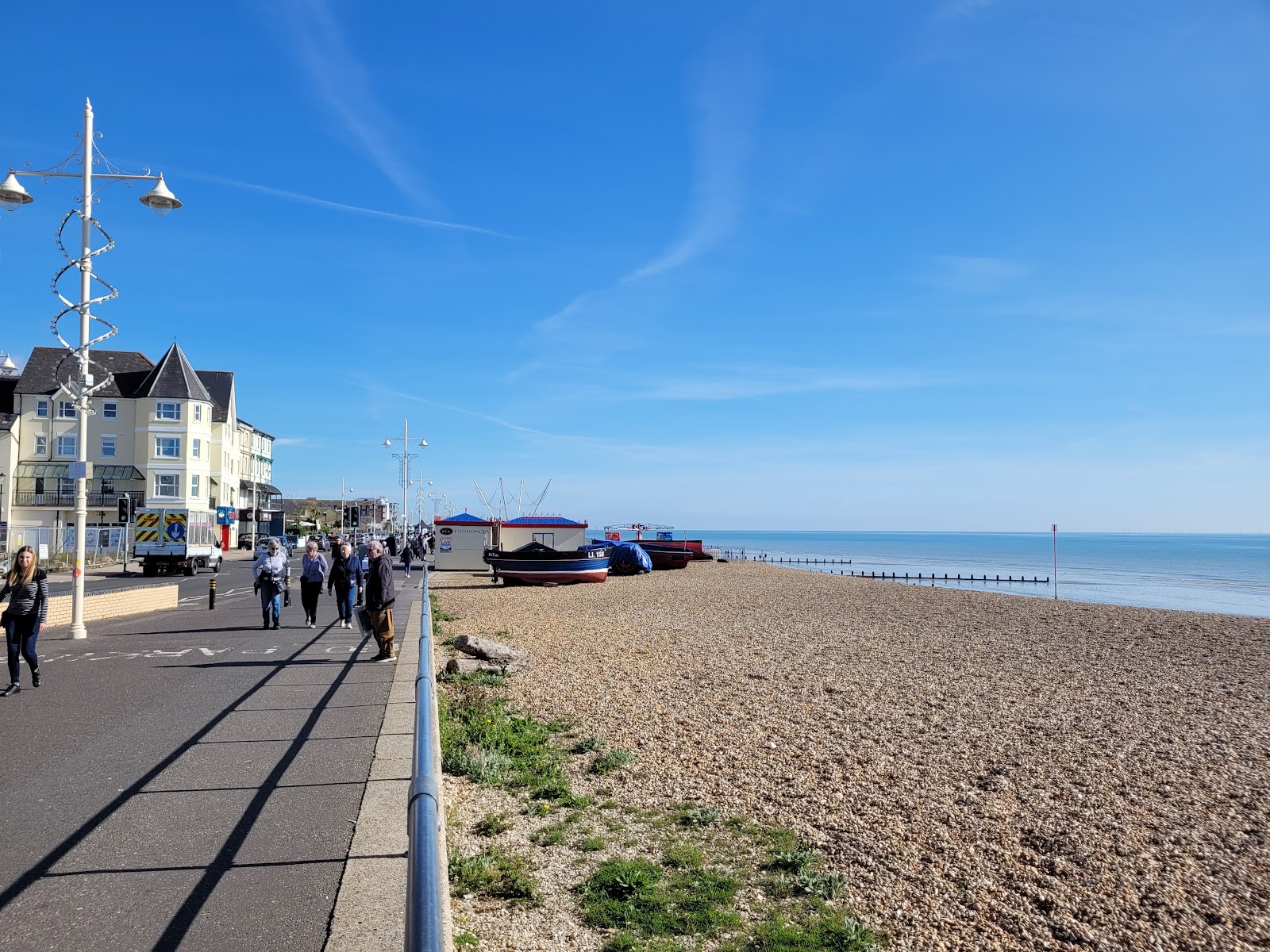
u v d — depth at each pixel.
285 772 7.11
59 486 54.53
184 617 19.94
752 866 6.47
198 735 8.34
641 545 57.44
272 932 4.35
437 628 19.34
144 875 5.03
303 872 5.09
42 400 55.78
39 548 39.78
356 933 4.29
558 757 9.17
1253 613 38.44
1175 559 116.88
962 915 5.70
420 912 2.39
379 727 8.76
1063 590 57.69
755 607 28.78
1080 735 10.79
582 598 31.25
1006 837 7.13
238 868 5.14
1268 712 12.36
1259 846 6.98
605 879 5.96
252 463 81.50
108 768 7.20
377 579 13.45
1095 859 6.65
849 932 5.34
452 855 6.36
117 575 37.56
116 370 59.34
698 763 9.20
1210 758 9.70
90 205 15.90
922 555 130.38
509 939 5.14
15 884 4.89
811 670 15.60
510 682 13.66
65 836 5.63
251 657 13.65
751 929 5.39
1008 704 12.82
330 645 15.20
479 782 8.17
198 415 57.91
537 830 7.03
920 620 25.27
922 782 8.63
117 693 10.49
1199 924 5.59
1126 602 45.38
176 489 56.34
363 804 6.31
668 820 7.39
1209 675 15.83
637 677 14.52
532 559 37.44
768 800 8.00
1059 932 5.47
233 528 68.12
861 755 9.62
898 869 6.43
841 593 35.50
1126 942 5.34
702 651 17.97
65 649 14.48
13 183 15.06
